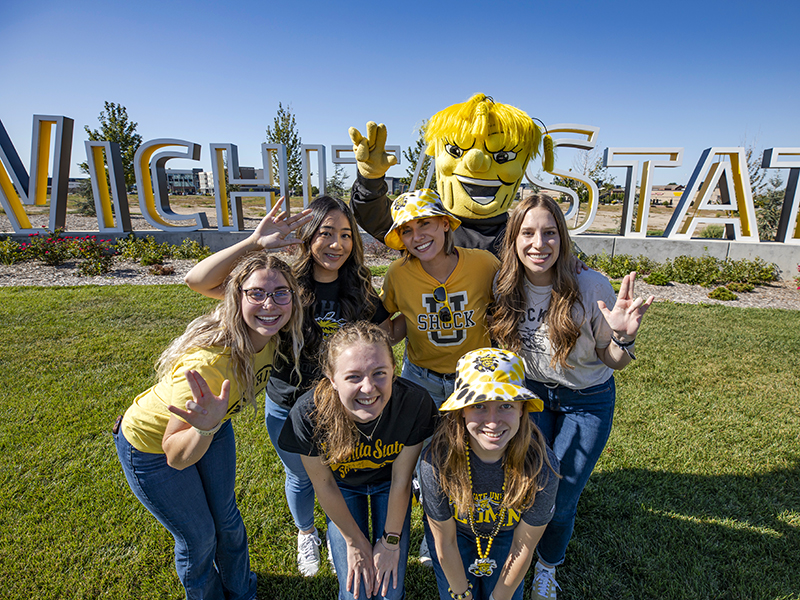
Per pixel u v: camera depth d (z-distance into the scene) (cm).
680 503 331
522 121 369
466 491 207
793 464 377
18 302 831
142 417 198
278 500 331
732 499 333
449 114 381
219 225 1352
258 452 388
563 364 232
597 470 368
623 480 354
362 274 264
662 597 257
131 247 1223
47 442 396
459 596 225
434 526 217
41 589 261
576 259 242
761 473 365
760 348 654
